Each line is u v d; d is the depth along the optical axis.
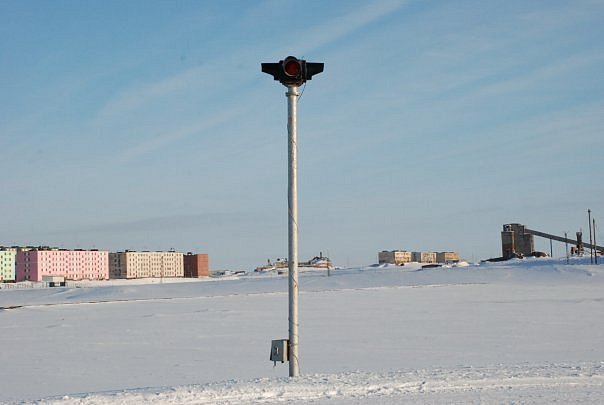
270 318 45.88
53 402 11.45
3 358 26.95
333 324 38.72
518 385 12.55
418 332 32.84
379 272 121.94
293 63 14.41
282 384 12.65
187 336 34.72
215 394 11.87
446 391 12.09
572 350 23.78
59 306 67.50
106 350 29.20
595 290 71.75
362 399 11.48
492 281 97.50
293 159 14.77
